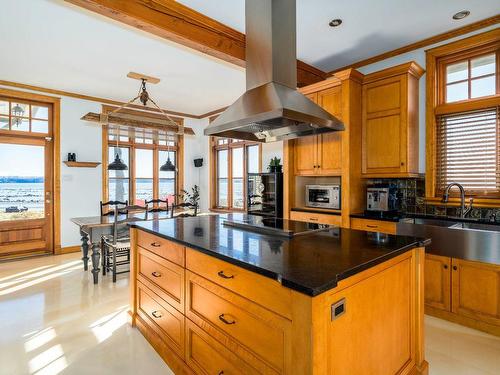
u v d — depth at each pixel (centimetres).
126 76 422
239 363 143
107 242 374
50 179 491
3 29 291
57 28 289
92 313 279
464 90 304
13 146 460
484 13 271
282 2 220
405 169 308
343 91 331
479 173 293
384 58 354
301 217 379
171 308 202
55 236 489
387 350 151
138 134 465
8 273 393
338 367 119
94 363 205
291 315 115
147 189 609
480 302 242
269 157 524
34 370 197
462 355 211
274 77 216
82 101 511
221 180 628
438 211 316
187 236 194
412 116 316
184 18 258
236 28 290
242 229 221
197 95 513
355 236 189
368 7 258
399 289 160
